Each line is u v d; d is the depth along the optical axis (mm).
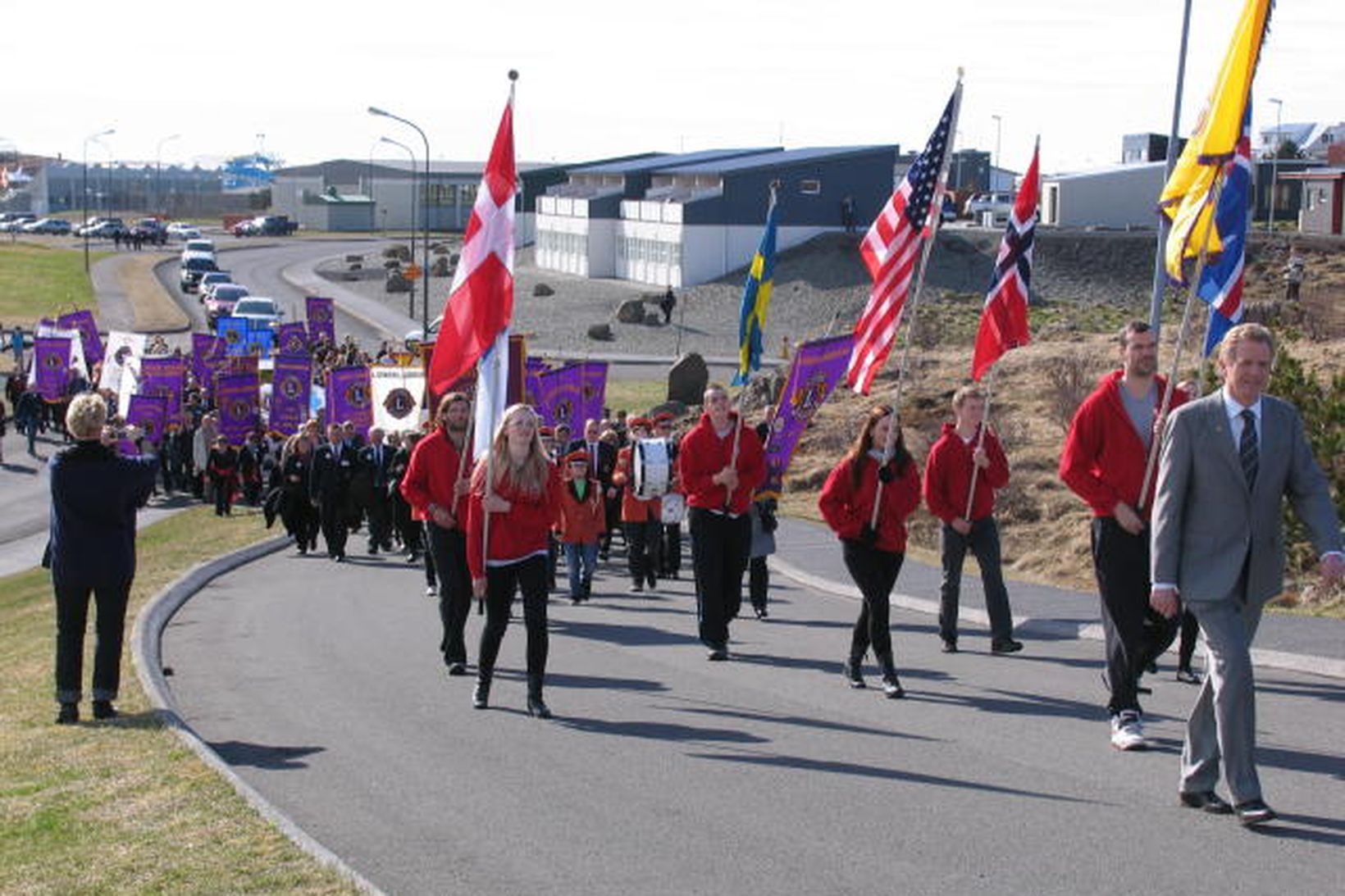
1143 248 89750
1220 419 9531
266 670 16516
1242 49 11758
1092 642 17672
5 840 9695
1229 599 9602
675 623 20000
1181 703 13594
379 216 189750
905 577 23047
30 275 120938
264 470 41000
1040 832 9586
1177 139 24625
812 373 23516
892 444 14133
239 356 48531
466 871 9102
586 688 15031
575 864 9180
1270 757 11266
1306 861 8867
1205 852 9086
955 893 8492
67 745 12398
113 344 51469
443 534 15844
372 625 19906
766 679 15430
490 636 13906
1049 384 45594
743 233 103750
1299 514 9680
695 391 59312
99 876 8742
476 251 14594
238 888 8391
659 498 21828
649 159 128750
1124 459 11789
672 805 10453
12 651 18938
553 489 13656
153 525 36844
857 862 9086
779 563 26156
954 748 11969
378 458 29625
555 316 94688
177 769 11297
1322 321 52500
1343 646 15586
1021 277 18125
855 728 12836
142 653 16984
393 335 89500
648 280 108750
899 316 16859
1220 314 16703
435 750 12312
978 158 138250
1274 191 96812
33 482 48688
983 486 16750
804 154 110812
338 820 10266
